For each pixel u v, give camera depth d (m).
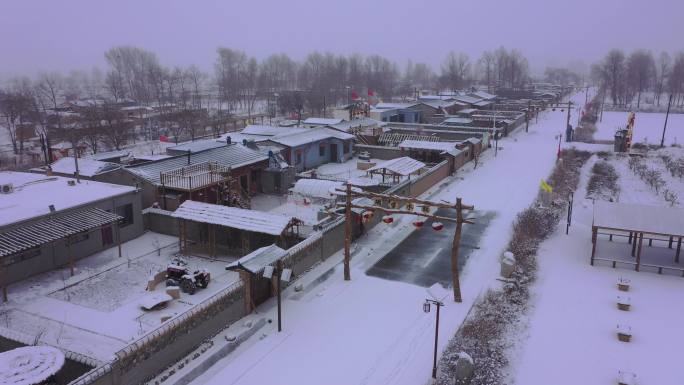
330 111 116.50
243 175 42.72
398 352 21.12
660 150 67.19
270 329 22.80
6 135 89.88
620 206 30.98
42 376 15.93
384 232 35.47
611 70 168.25
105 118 81.56
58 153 61.38
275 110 121.81
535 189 47.03
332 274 28.62
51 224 28.02
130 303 25.08
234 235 31.72
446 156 52.59
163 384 18.78
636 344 22.02
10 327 22.69
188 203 31.61
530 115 101.12
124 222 33.41
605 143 73.69
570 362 20.69
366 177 48.28
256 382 19.16
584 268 29.92
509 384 19.20
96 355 20.52
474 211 40.38
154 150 69.81
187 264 29.84
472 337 22.22
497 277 28.33
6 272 26.81
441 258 30.92
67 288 26.66
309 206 41.00
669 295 26.55
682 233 28.39
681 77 152.50
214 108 131.88
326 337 22.20
